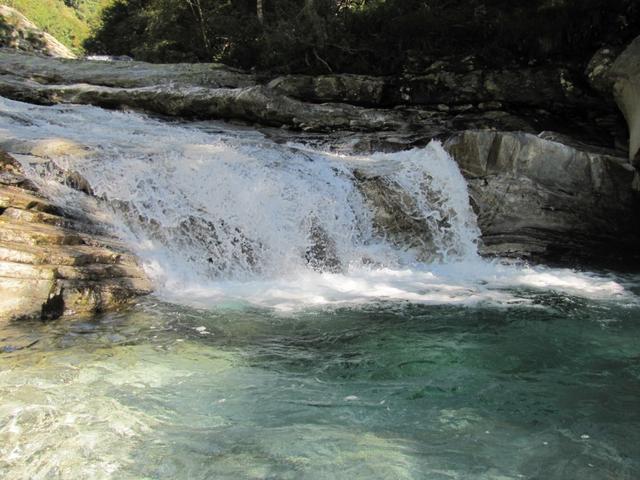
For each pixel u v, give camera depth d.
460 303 6.23
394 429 3.47
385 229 8.44
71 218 6.39
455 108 12.41
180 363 4.38
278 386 4.05
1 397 3.66
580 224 8.64
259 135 11.20
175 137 9.41
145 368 4.25
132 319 5.28
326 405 3.77
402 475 2.98
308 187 8.07
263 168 8.05
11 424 3.34
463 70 12.47
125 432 3.34
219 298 6.11
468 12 13.43
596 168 8.64
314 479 2.93
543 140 8.75
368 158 9.65
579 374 4.35
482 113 12.22
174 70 13.75
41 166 6.79
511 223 8.66
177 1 20.48
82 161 7.05
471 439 3.37
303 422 3.53
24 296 5.07
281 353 4.67
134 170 7.15
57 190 6.65
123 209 6.93
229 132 11.20
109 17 27.08
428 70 12.75
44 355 4.37
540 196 8.67
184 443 3.24
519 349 4.86
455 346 4.91
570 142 9.20
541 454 3.21
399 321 5.55
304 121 11.75
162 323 5.23
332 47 14.43
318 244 7.79
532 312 5.93
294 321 5.47
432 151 9.11
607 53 10.54
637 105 8.66
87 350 4.52
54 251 5.57
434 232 8.54
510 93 11.98
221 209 7.39
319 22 14.45
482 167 8.84
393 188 8.54
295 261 7.52
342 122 11.83
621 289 7.05
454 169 8.88
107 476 2.90
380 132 11.66
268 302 6.06
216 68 14.16
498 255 8.48
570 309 6.09
